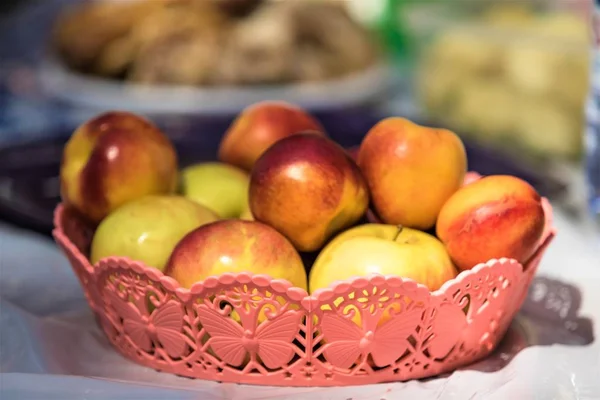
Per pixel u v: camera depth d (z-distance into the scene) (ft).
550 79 3.56
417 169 2.24
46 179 3.16
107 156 2.36
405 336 2.12
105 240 2.28
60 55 4.87
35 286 2.57
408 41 5.22
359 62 4.75
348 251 2.15
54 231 2.35
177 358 2.20
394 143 2.25
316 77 4.45
